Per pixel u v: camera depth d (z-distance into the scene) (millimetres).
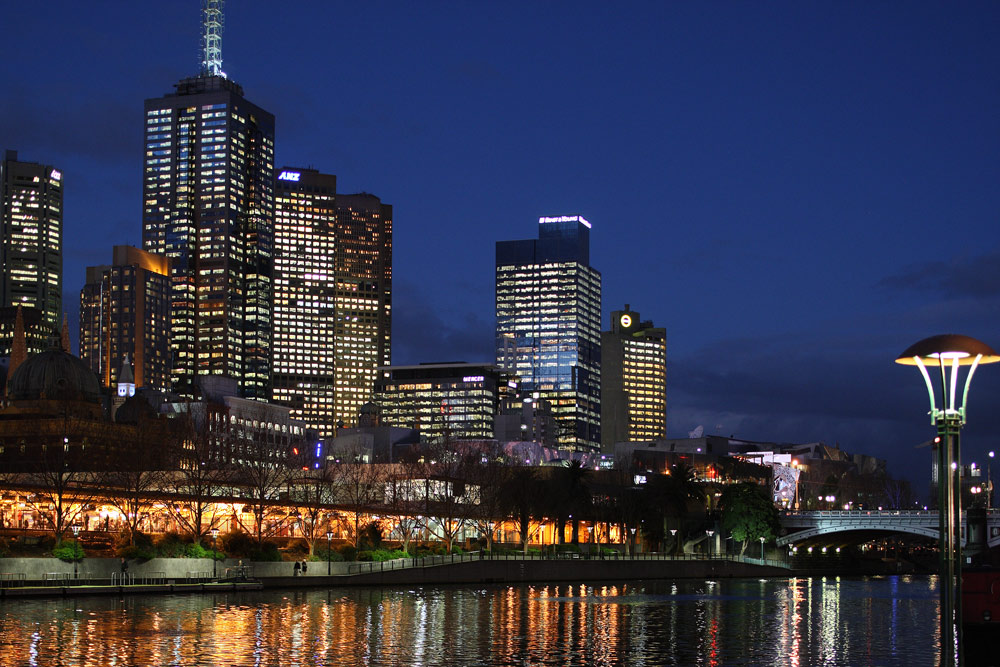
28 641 99750
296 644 102688
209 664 90688
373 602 145500
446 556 192625
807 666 97062
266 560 170000
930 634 120938
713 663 98125
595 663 96875
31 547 152875
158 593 144750
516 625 122188
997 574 72688
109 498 179000
